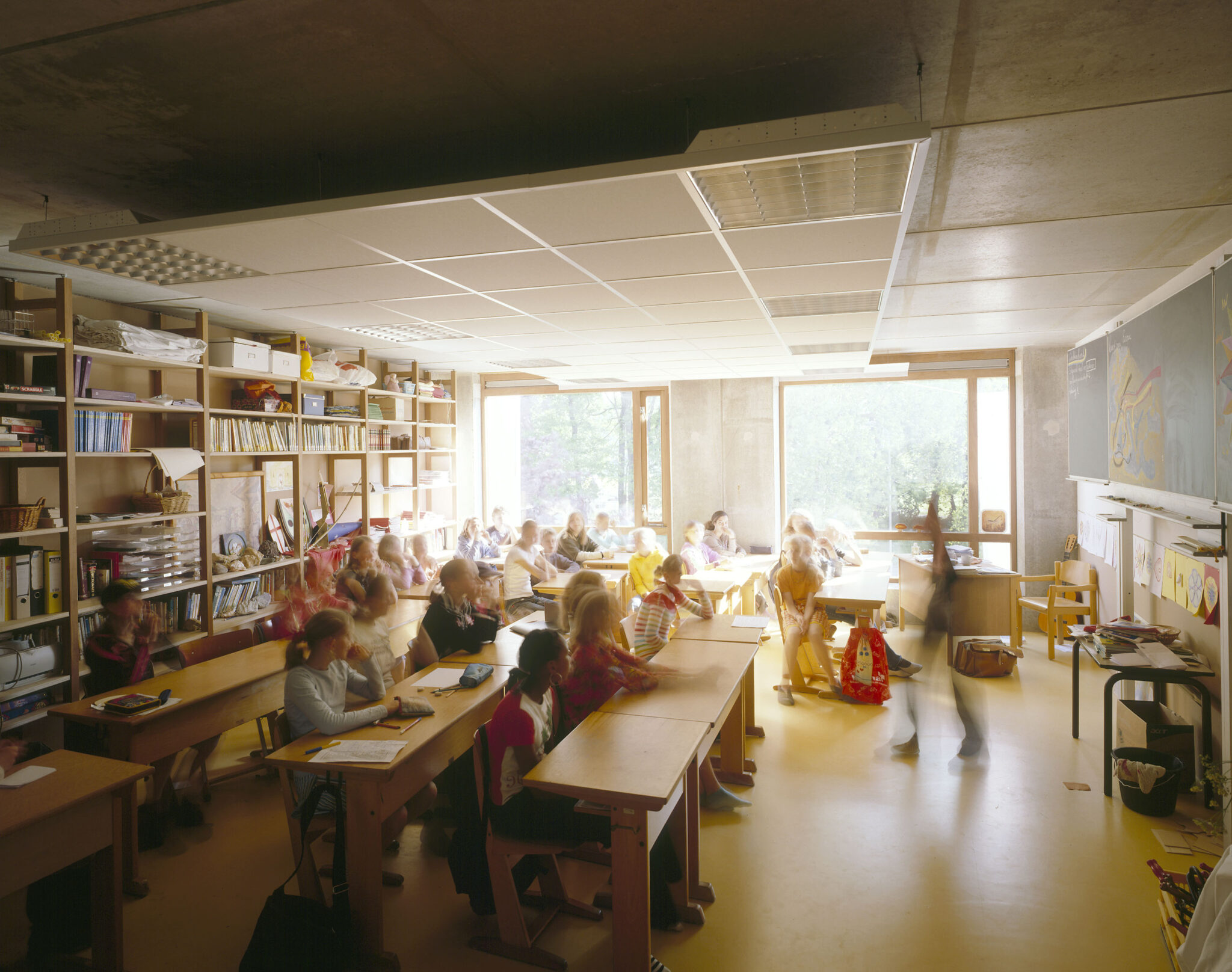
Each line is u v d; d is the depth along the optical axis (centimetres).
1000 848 366
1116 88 245
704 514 949
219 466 629
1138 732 438
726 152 244
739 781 440
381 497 850
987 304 579
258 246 341
